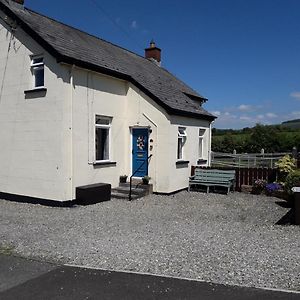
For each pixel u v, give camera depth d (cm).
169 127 1398
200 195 1434
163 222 949
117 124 1434
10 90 1312
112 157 1409
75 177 1216
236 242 740
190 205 1218
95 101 1307
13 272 573
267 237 782
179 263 611
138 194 1348
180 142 1576
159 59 2430
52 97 1187
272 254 654
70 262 622
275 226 898
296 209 914
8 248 704
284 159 1505
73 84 1205
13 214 1052
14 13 1257
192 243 735
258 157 2723
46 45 1166
